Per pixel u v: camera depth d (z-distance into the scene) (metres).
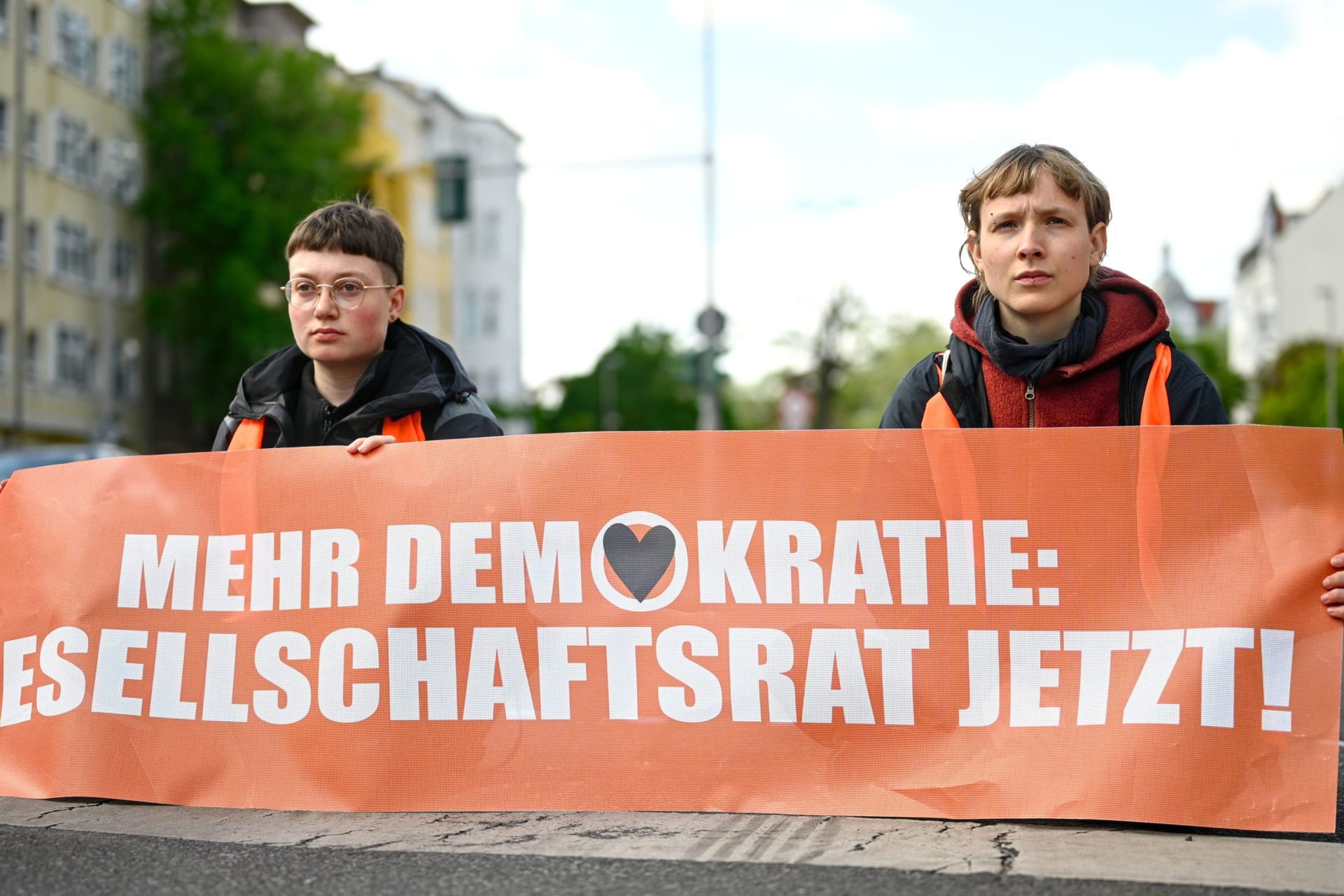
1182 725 3.68
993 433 3.84
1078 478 3.80
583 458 3.99
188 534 4.20
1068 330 4.10
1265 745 3.66
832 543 3.87
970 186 4.18
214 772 4.06
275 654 4.08
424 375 4.55
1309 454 3.74
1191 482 3.77
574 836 3.59
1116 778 3.67
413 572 4.03
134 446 43.50
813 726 3.81
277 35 49.66
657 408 98.06
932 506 3.85
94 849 3.54
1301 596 3.71
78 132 39.88
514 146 69.50
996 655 3.78
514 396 68.25
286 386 4.65
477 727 3.93
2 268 36.56
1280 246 91.06
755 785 3.80
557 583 3.96
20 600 4.29
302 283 4.49
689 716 3.85
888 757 3.78
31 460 14.59
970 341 4.20
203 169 41.12
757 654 3.85
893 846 3.46
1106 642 3.75
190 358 44.09
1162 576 3.76
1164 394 4.03
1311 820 3.61
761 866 3.28
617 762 3.86
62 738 4.18
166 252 42.72
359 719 3.99
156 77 43.97
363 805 3.95
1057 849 3.44
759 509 3.91
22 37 34.19
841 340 62.53
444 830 3.70
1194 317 151.50
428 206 59.88
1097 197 4.07
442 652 3.98
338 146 43.25
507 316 68.12
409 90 59.31
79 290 40.22
